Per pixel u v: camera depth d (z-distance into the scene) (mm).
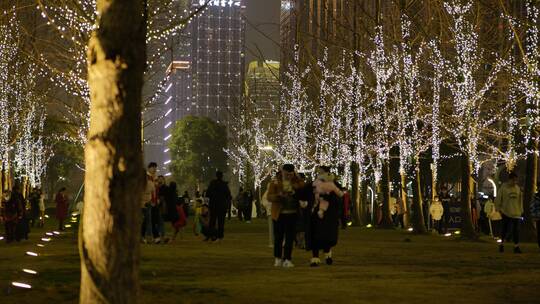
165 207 35375
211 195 36000
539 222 29172
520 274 20344
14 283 16734
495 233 42875
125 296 8477
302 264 23516
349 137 61562
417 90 49375
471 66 40906
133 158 8656
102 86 8617
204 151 179625
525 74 38062
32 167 86188
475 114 46906
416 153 46500
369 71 60125
